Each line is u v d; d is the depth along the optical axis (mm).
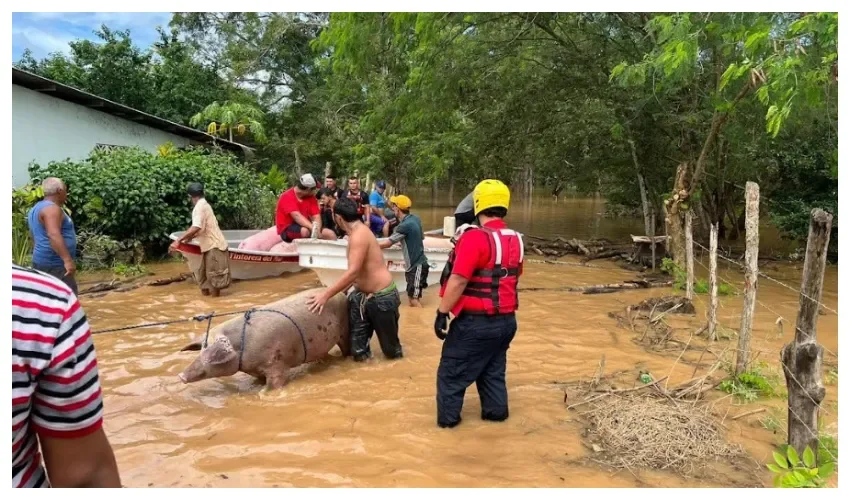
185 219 12055
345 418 4477
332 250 8062
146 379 5246
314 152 25359
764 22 7379
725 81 6953
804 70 6855
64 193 5875
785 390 5027
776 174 13953
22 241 9812
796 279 10867
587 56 12531
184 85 22891
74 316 1437
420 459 3857
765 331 7156
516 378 5426
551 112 13914
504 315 4230
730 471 3732
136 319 7301
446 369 4285
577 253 14094
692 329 7156
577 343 6547
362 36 10812
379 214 11711
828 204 12578
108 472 1567
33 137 12523
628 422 4270
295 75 27672
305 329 5227
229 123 19578
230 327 4965
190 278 9773
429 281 9242
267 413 4570
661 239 11508
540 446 4043
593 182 15742
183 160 12797
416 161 16297
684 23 7426
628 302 8719
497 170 16453
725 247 14969
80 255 10406
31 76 11555
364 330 5707
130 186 11070
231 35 27719
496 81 13992
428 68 12547
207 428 4297
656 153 13070
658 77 10508
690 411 4445
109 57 22266
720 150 12570
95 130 14133
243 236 11773
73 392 1426
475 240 4090
